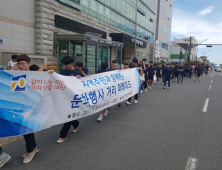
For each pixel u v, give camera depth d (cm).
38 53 1112
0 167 304
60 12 1227
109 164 315
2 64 945
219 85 1495
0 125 285
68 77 386
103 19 1823
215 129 473
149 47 3416
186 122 526
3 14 957
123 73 603
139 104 750
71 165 313
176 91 1102
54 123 355
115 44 1393
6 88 288
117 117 576
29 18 1078
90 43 1183
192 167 305
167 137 423
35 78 321
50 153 354
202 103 770
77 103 399
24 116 309
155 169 300
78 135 439
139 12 2830
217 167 306
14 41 1012
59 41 1127
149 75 1159
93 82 460
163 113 617
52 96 350
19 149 372
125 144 389
